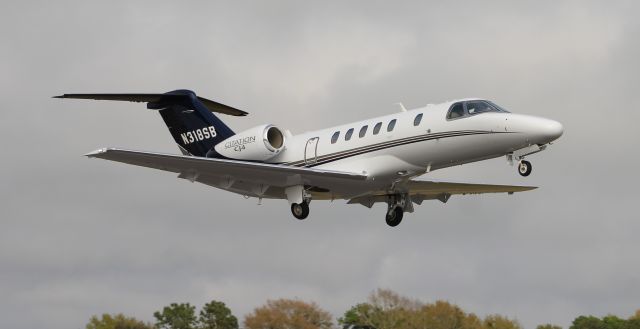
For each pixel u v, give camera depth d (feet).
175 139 347.15
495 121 283.18
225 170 307.58
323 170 299.38
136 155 298.35
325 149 312.91
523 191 343.87
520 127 279.28
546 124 277.44
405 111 303.48
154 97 341.00
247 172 307.17
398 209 333.21
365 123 308.40
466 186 332.80
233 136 328.49
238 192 327.47
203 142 341.82
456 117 289.33
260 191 320.09
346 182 306.76
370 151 303.07
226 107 349.41
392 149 298.35
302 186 312.91
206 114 340.80
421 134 293.43
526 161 285.64
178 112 344.49
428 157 294.46
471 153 289.33
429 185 327.47
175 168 310.65
